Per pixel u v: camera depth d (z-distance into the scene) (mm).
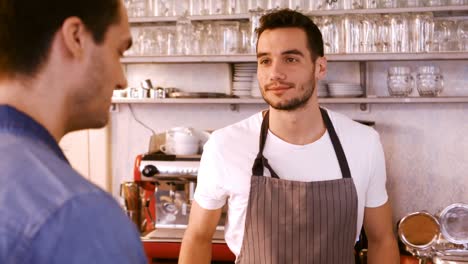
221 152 1870
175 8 3191
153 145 3168
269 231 1801
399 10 2916
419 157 3219
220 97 3148
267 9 3039
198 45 3078
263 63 1815
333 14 3031
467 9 2889
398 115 3217
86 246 628
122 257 653
